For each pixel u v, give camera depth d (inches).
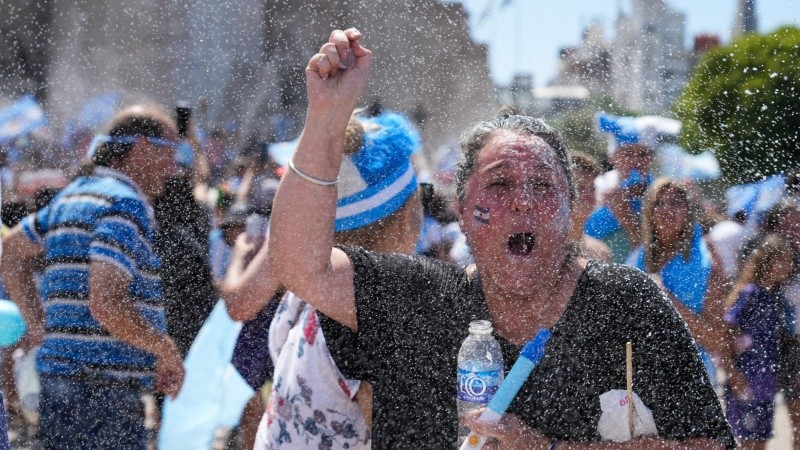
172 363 102.5
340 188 89.4
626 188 118.4
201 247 107.7
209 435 101.0
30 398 117.0
